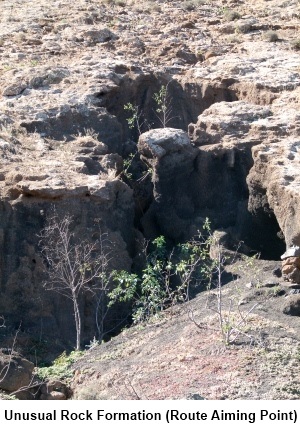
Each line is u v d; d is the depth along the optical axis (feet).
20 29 85.20
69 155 65.67
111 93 74.23
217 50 81.41
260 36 84.99
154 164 64.34
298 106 69.56
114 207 61.21
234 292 54.75
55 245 58.44
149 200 66.18
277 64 77.46
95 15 88.48
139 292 59.88
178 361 47.29
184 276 58.23
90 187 60.23
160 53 81.05
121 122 75.25
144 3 92.94
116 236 60.39
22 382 48.55
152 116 76.59
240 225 62.69
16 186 59.52
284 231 57.88
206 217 62.90
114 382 46.96
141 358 49.32
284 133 65.77
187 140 65.00
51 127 69.21
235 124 67.15
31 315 57.88
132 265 61.52
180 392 44.16
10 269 58.23
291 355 46.83
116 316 59.06
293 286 53.98
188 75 77.41
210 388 44.11
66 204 59.36
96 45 82.43
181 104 76.59
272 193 59.11
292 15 89.30
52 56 80.12
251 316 50.75
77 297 58.34
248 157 64.59
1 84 73.87
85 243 59.26
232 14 88.79
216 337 48.70
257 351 46.96
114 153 68.44
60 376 49.88
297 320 50.52
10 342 55.11
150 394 44.60
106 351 51.83
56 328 57.88
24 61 78.69
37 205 59.06
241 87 74.23
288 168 60.29
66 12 89.56
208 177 64.59
